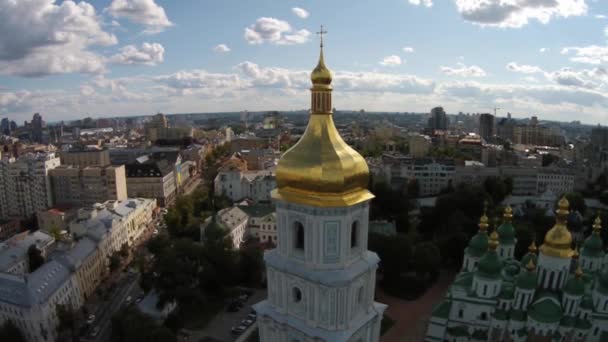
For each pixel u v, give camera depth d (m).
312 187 41.88
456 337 94.31
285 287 45.94
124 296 136.25
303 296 44.56
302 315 45.12
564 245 88.00
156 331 91.25
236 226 167.00
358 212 44.47
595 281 95.12
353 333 44.56
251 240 180.50
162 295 115.12
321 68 42.09
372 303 48.75
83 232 157.12
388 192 190.75
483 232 108.75
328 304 43.22
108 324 119.38
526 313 88.75
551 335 85.62
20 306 106.81
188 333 109.62
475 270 100.81
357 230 45.47
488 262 91.75
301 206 42.97
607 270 89.06
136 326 93.62
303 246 45.09
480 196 183.62
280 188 44.97
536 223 170.75
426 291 128.12
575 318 86.75
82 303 132.50
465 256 110.50
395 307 119.19
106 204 192.50
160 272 117.31
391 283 131.62
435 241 147.75
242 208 191.38
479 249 107.62
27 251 149.88
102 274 150.62
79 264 133.00
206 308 121.25
